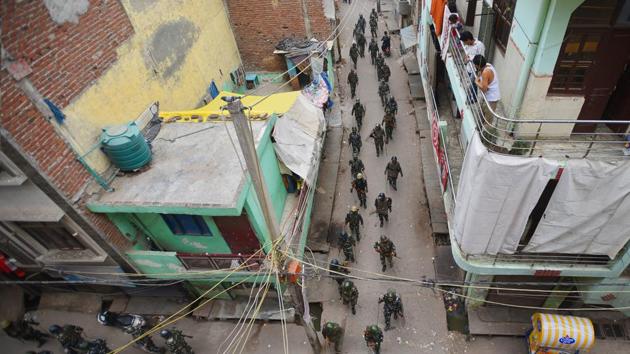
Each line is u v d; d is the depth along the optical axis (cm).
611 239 766
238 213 843
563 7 575
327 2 1686
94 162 900
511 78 768
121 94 1002
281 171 1198
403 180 1587
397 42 2544
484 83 763
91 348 1130
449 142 1247
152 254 1016
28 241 1064
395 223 1430
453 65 1041
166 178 920
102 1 945
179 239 1073
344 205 1530
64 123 822
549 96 693
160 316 1270
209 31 1553
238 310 1240
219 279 1060
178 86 1299
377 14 2914
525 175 693
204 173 919
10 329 1260
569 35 618
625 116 696
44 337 1284
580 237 782
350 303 1188
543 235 800
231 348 1164
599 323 1045
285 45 1764
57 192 820
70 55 845
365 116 1952
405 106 1970
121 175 948
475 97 820
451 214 1016
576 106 699
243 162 931
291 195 1288
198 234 1041
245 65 1919
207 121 1086
